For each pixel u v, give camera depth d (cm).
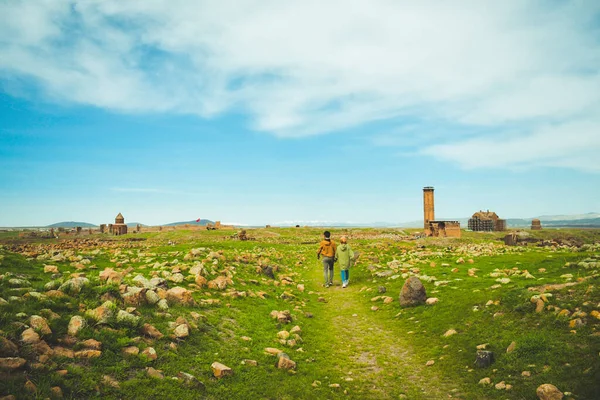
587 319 902
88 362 713
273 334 1184
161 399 677
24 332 696
